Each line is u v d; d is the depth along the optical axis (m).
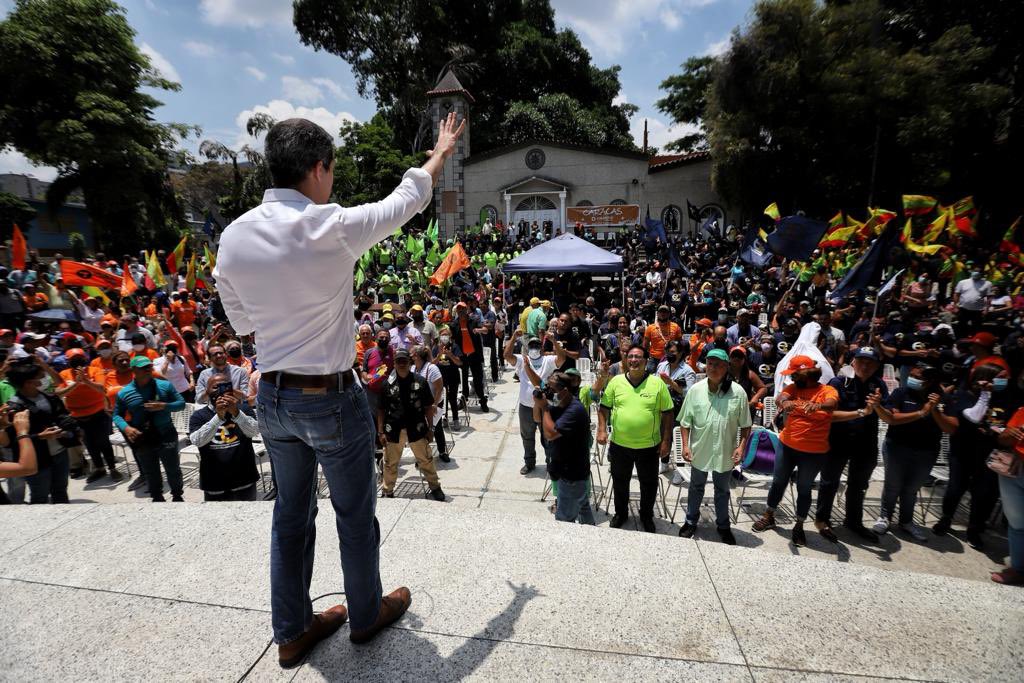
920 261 12.77
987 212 20.69
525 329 11.09
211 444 5.01
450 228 32.81
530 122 36.62
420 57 38.75
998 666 1.60
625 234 26.83
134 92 28.50
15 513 2.61
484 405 9.55
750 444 5.95
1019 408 4.68
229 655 1.68
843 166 22.17
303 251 1.34
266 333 1.44
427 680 1.56
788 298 10.90
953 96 19.06
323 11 36.31
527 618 1.82
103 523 2.50
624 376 5.48
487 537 2.31
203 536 2.38
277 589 1.62
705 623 1.78
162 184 30.59
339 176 36.94
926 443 5.19
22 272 14.48
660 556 2.17
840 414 5.10
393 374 5.97
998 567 4.92
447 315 10.86
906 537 5.44
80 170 26.91
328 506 2.70
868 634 1.73
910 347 8.03
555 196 31.25
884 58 20.02
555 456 4.93
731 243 24.27
